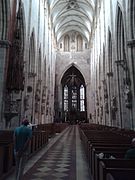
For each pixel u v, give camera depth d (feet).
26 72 63.26
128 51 46.19
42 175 20.94
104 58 87.45
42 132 43.91
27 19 66.39
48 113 117.08
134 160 12.42
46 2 105.50
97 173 14.53
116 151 18.25
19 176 16.17
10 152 22.15
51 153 35.73
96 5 108.68
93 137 32.32
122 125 57.16
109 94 73.46
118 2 56.80
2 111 43.01
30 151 31.37
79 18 148.15
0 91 43.34
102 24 90.89
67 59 163.02
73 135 77.56
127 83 46.65
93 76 134.72
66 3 129.49
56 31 151.74
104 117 84.79
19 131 16.99
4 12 46.11
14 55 45.93
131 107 45.68
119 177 10.30
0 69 44.21
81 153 35.81
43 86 99.25
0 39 45.73
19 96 53.62
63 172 22.36
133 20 45.98
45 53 105.70
